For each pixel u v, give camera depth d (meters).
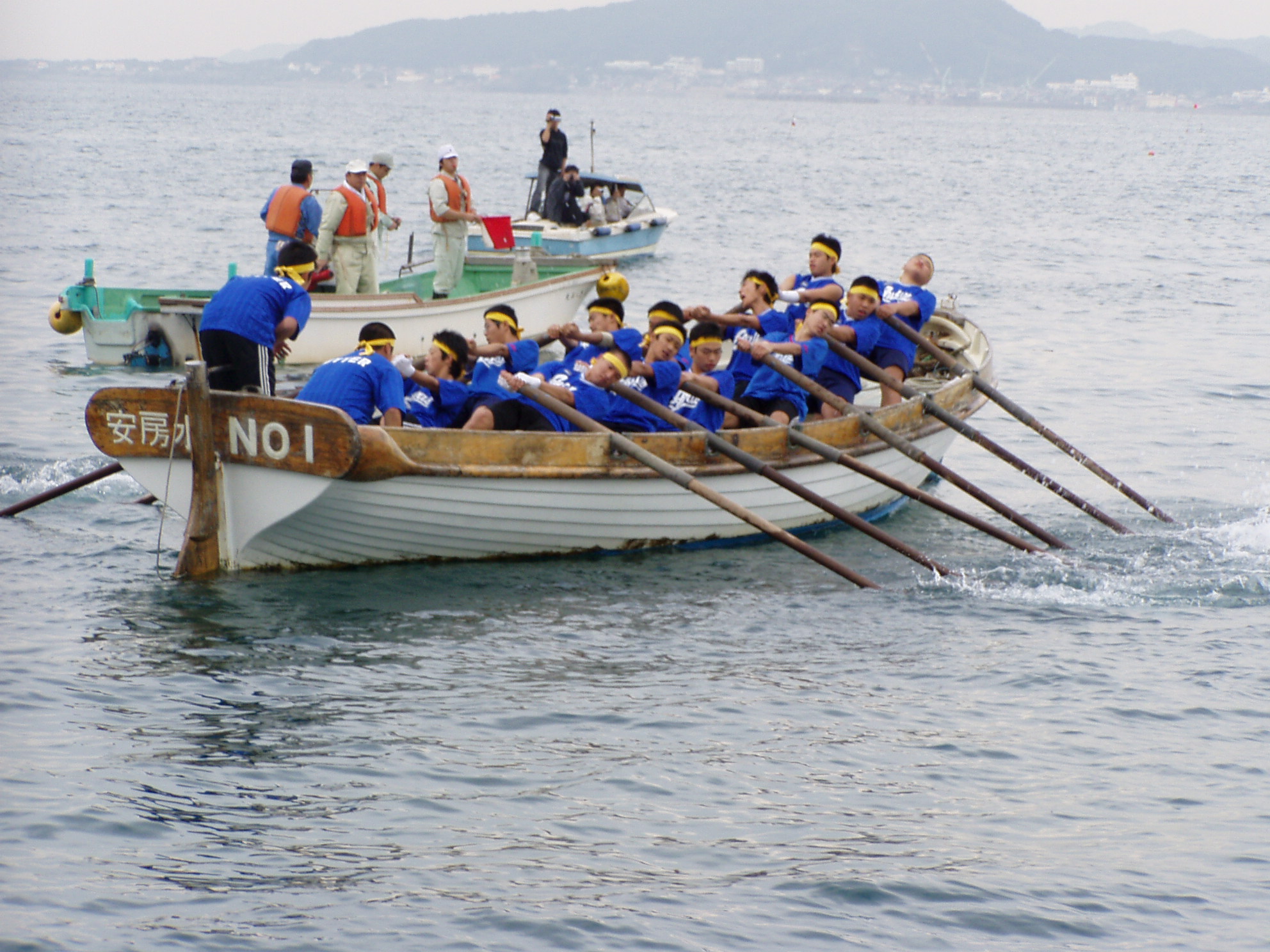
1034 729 10.89
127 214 52.47
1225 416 25.06
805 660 12.42
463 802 9.24
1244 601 14.54
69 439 19.45
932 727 10.85
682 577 15.10
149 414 13.87
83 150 97.00
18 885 7.89
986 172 117.62
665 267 43.41
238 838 8.62
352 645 12.30
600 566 15.41
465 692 11.28
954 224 64.62
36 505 15.57
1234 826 9.23
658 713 10.95
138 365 25.45
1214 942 7.75
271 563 14.30
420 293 29.42
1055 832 9.09
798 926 7.77
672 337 15.79
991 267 47.97
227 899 7.88
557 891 8.09
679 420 15.71
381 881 8.14
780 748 10.34
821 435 16.86
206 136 128.12
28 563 14.12
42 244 42.00
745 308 18.86
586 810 9.19
